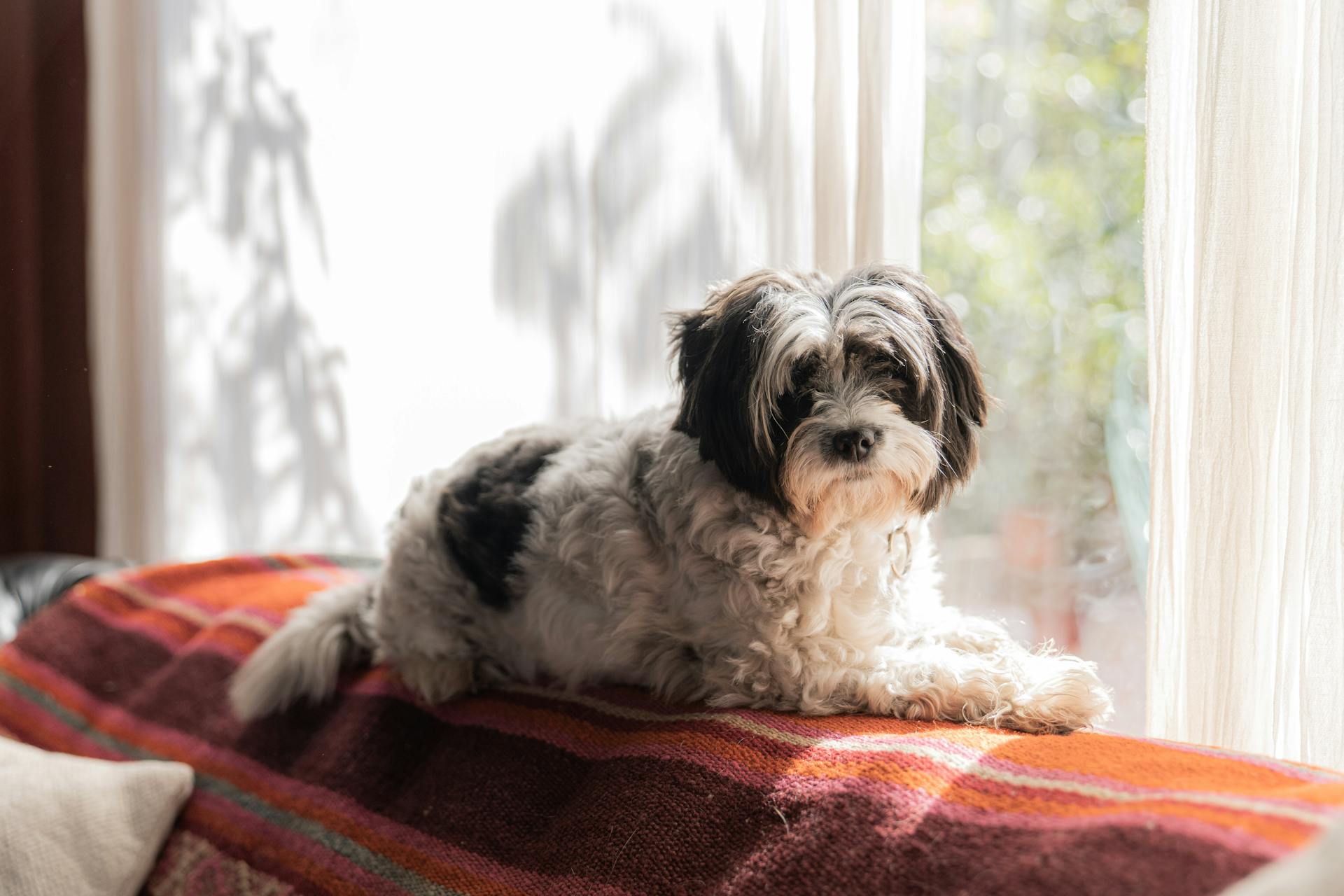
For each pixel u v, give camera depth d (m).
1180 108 1.79
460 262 3.14
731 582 1.80
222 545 3.67
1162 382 1.81
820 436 1.67
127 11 3.62
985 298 2.56
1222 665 1.71
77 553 3.81
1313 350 1.61
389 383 3.30
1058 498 2.49
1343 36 1.54
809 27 2.32
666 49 2.63
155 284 3.67
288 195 3.42
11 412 3.76
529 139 2.97
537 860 1.65
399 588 2.20
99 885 1.90
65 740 2.41
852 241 2.22
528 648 2.09
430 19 3.13
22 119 3.65
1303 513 1.65
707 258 2.59
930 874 1.24
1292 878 0.85
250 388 3.54
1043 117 2.49
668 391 2.70
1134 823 1.15
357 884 1.77
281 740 2.20
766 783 1.52
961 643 1.83
